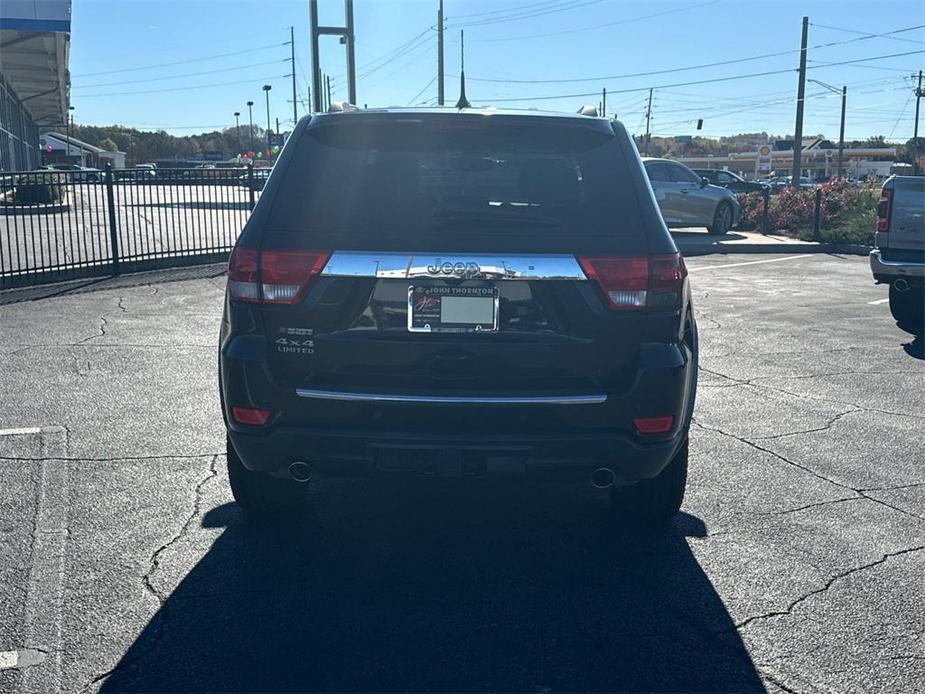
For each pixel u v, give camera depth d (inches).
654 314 145.0
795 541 173.3
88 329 367.6
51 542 168.6
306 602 148.3
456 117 154.9
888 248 361.1
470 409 142.8
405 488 199.6
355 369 145.6
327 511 186.4
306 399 145.1
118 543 168.9
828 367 314.7
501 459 144.3
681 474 169.2
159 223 563.8
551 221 145.3
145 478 201.6
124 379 287.1
